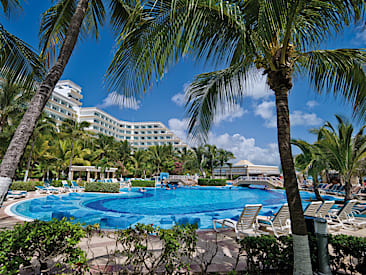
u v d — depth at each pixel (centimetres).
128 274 301
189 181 3828
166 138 9031
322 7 314
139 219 1006
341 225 672
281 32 323
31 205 1205
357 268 311
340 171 1355
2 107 1573
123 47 285
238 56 354
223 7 255
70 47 293
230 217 1102
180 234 292
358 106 343
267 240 315
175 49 266
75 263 265
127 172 4288
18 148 233
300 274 256
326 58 342
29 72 413
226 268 356
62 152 3259
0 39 383
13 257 245
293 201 274
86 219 969
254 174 5031
